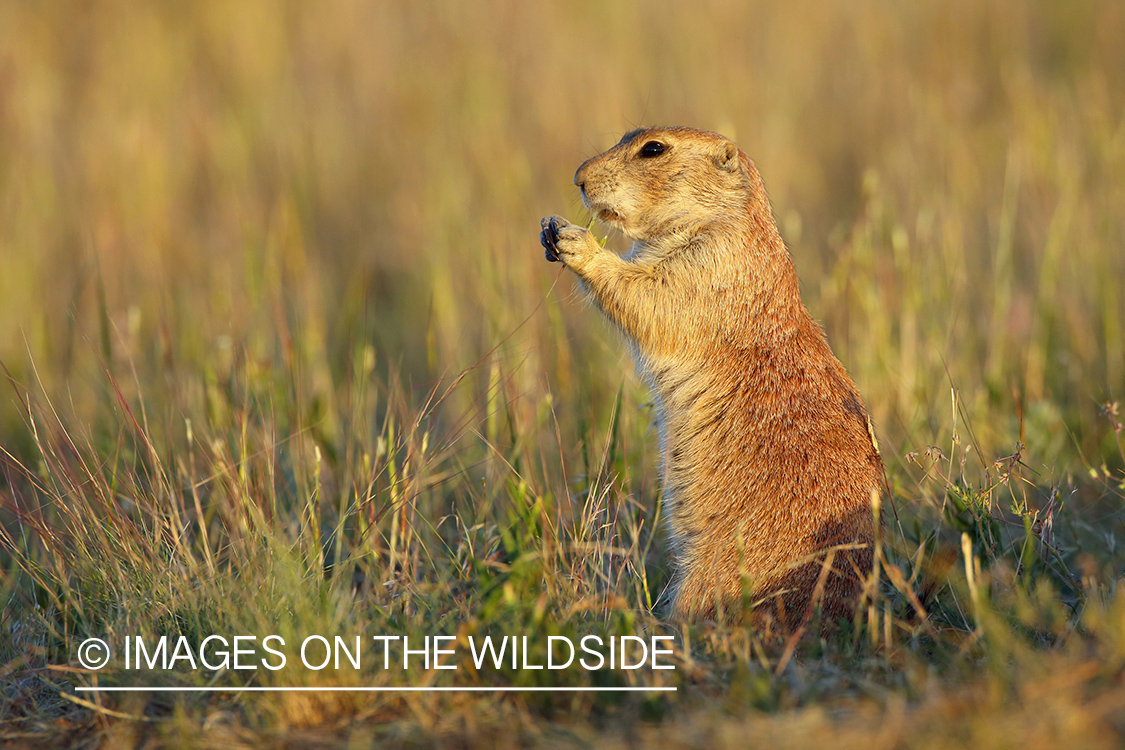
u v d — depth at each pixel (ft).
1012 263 46.52
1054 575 27.96
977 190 51.57
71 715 22.43
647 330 28.89
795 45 70.49
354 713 21.13
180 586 25.17
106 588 26.30
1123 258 46.03
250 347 40.04
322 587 24.18
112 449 33.94
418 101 67.67
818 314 41.14
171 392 36.40
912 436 35.09
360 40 73.26
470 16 73.82
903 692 19.53
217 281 47.32
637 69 65.72
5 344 47.37
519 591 23.86
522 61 68.64
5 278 49.85
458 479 34.04
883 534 27.22
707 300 28.48
